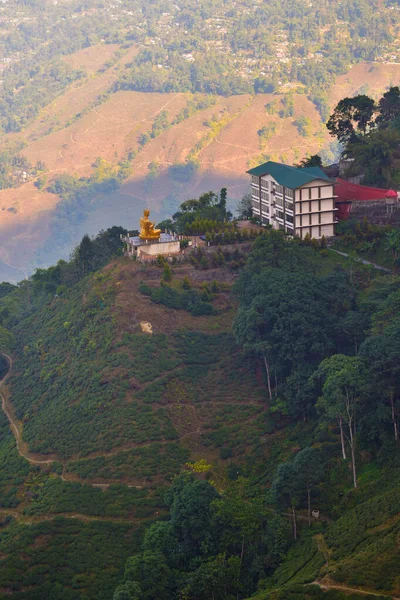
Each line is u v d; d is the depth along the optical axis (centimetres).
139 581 11069
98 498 13338
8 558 12231
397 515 10838
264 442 14038
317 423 13662
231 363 15788
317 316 14650
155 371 15612
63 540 12525
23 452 15338
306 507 11975
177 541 11631
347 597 9862
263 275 15638
